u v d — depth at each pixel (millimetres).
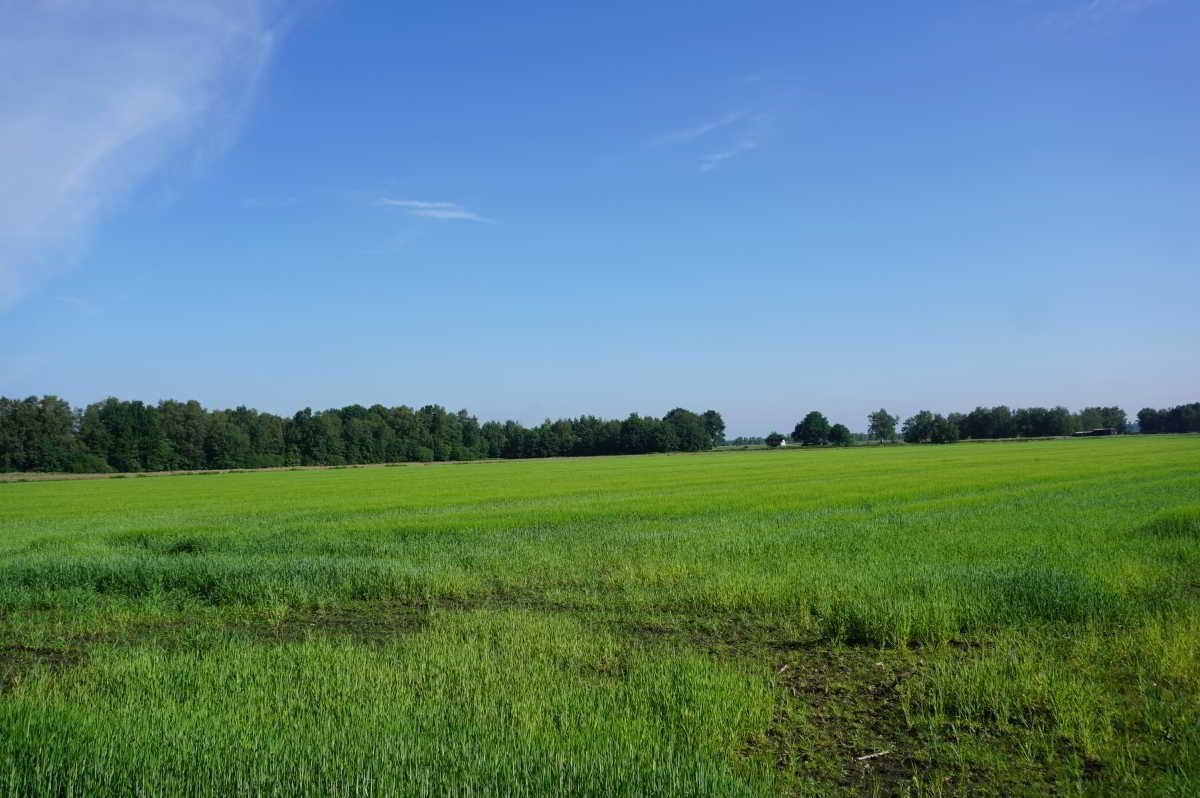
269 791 5598
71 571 15570
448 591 14648
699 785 5527
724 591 13141
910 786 6133
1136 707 7430
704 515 27266
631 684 8172
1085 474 44094
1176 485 33906
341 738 6484
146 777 5754
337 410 156250
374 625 12375
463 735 6543
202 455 122500
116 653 10117
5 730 6707
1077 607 10984
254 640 11289
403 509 34156
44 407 109562
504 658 9445
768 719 7371
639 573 15398
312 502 40594
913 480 43750
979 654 9570
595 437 162500
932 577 12984
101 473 108812
